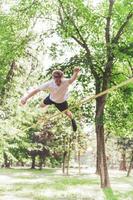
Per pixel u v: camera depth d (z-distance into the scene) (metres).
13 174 55.34
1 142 29.11
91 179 44.22
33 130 64.81
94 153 99.00
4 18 28.67
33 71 31.30
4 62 28.95
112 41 27.91
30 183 38.75
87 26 29.00
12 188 32.94
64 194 28.44
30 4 28.73
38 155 71.50
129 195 27.56
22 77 31.16
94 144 93.12
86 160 121.12
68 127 58.00
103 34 30.42
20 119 29.67
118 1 27.19
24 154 69.62
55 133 63.09
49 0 28.69
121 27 27.73
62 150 64.62
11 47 28.70
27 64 31.33
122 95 30.69
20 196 27.19
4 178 46.16
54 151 69.25
